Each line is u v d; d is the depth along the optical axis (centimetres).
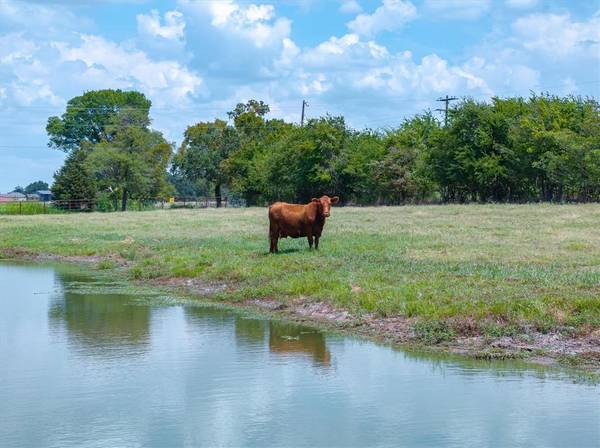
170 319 1873
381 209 5556
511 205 5297
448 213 4625
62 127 12056
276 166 8031
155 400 1188
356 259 2327
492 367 1341
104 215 6588
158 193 9931
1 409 1157
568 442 983
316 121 7762
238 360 1428
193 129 10044
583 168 5553
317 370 1345
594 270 1969
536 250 2497
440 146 6531
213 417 1102
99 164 8900
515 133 5994
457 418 1080
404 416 1091
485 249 2542
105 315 1941
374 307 1736
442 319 1562
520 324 1491
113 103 12056
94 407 1160
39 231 4512
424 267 2109
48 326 1797
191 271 2509
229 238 3366
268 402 1166
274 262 2380
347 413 1108
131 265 2991
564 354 1380
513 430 1030
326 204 2536
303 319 1827
